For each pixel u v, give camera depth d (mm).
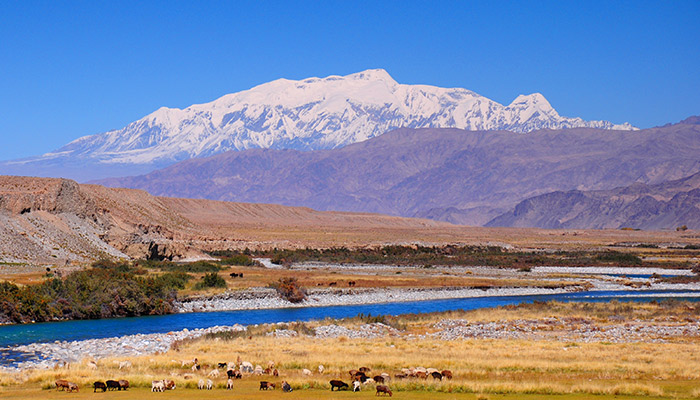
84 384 39906
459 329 67062
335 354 51531
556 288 116062
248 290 93938
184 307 84188
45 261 100875
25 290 73688
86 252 112125
